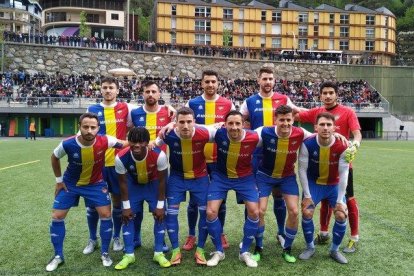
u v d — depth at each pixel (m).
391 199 7.93
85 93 31.69
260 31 56.28
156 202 4.78
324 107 5.37
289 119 4.58
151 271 4.41
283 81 39.16
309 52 44.38
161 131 4.71
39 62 34.16
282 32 56.69
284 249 4.78
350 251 4.99
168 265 4.54
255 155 5.22
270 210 7.27
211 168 5.41
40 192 8.58
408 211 7.00
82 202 7.81
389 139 34.25
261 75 5.57
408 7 96.62
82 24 50.72
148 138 4.45
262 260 4.75
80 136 4.51
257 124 5.62
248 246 4.70
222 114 5.57
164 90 34.50
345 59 45.12
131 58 36.66
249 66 39.56
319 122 4.56
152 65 37.19
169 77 37.06
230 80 38.12
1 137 29.09
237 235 5.76
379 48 59.41
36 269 4.45
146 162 4.55
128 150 4.54
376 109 34.84
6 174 10.90
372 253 4.96
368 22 59.09
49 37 35.50
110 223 4.70
